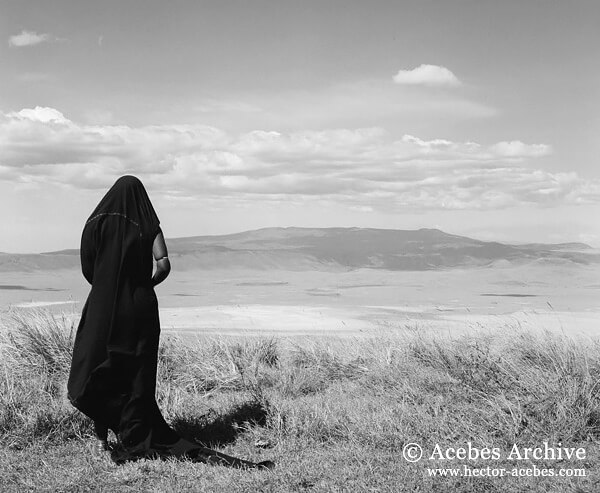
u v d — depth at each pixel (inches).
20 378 334.6
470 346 381.1
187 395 322.3
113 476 220.1
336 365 399.5
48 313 418.0
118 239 239.3
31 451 248.7
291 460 235.6
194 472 221.3
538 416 263.7
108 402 237.0
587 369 294.7
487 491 204.5
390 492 201.5
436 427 263.1
